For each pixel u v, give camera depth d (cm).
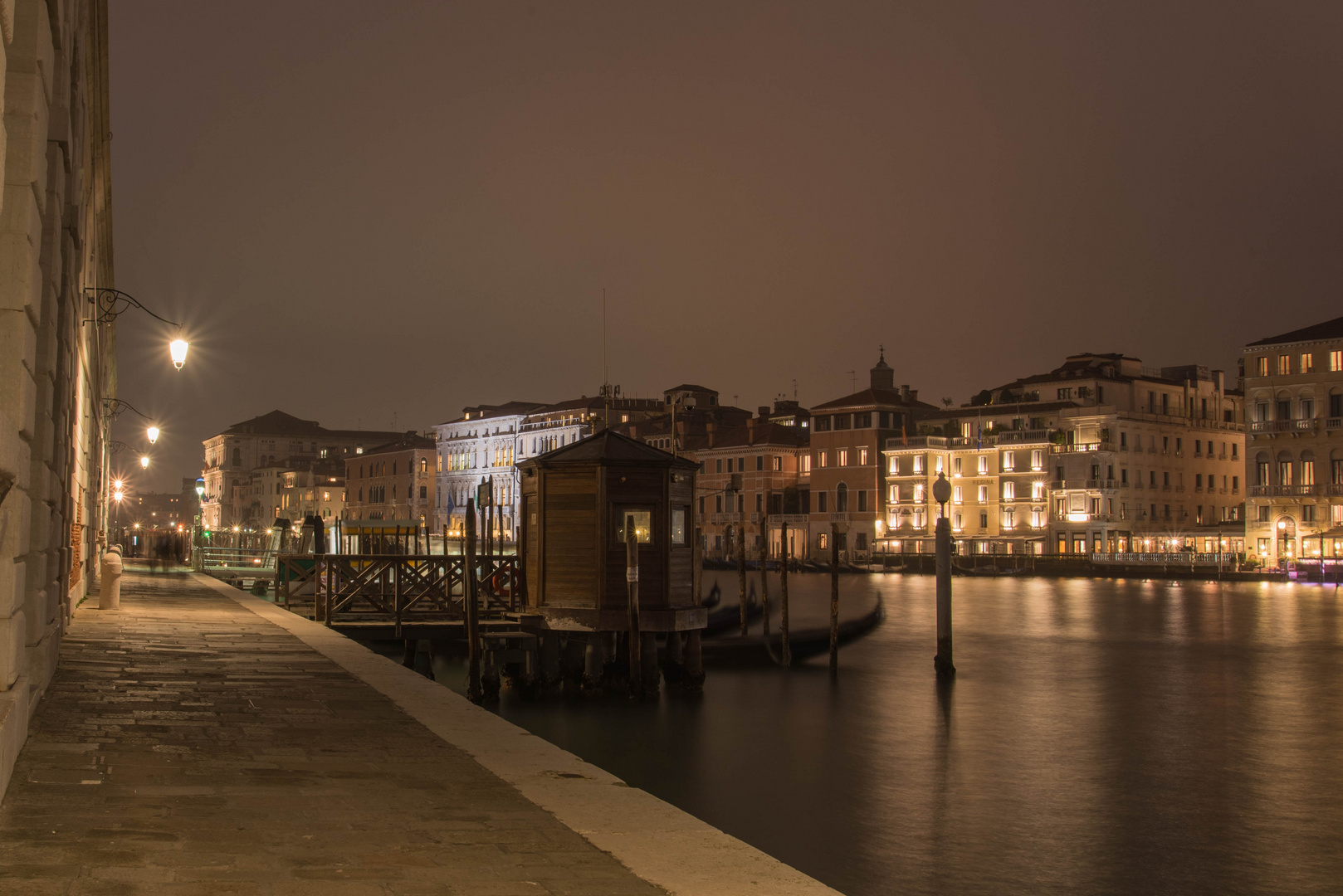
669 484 2584
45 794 771
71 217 1277
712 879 629
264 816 740
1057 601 6300
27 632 1018
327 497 16112
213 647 1722
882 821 1612
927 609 5681
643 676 2580
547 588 2591
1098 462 9450
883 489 10344
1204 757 2084
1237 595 6875
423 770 896
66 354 1299
